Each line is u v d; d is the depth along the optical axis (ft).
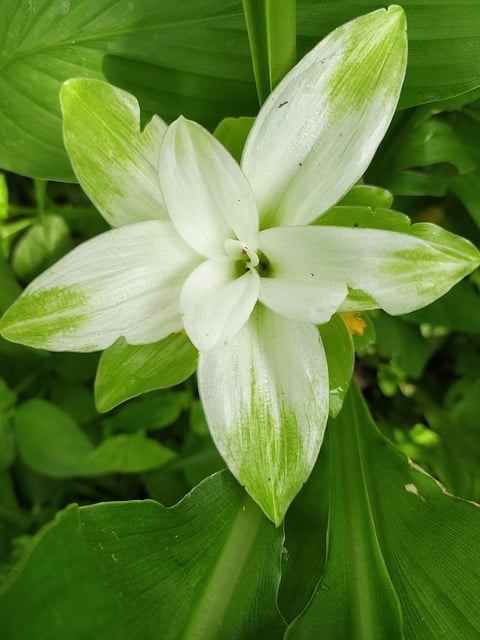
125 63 0.54
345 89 0.39
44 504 0.78
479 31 0.49
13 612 0.37
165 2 0.52
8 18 0.54
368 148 0.40
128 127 0.40
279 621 0.47
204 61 0.54
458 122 0.62
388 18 0.38
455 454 0.73
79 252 0.38
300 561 0.54
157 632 0.43
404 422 0.78
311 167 0.40
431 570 0.48
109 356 0.43
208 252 0.40
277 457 0.41
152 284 0.40
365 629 0.45
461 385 0.76
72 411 0.75
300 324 0.40
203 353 0.39
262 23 0.43
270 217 0.42
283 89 0.38
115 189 0.42
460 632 0.45
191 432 0.73
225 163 0.36
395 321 0.73
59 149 0.57
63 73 0.55
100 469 0.70
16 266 0.75
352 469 0.54
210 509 0.49
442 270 0.35
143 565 0.45
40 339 0.40
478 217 0.63
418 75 0.51
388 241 0.35
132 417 0.72
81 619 0.40
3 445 0.72
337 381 0.43
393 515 0.51
